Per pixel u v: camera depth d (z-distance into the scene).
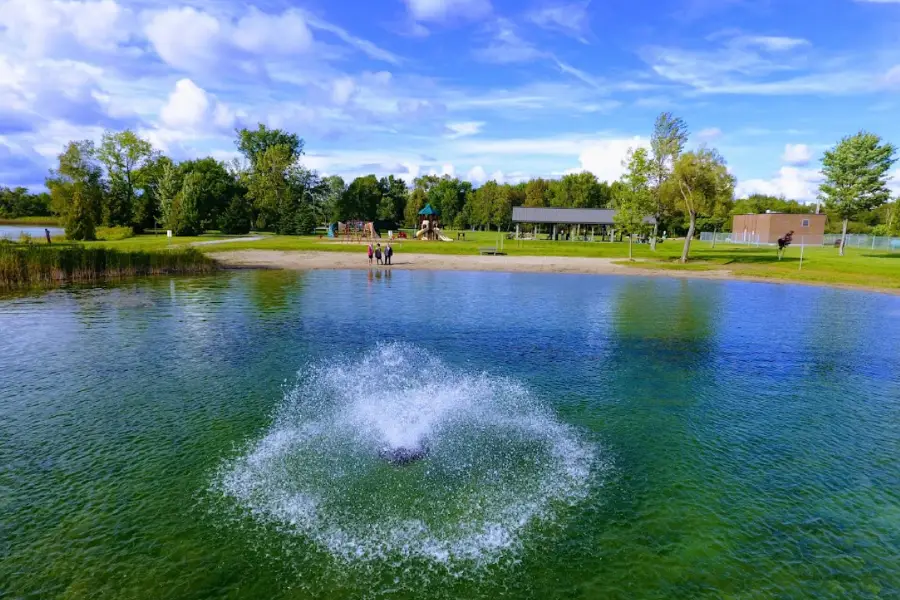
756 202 110.06
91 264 29.97
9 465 7.68
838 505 6.94
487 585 5.39
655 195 52.41
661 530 6.37
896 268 37.25
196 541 6.02
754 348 15.02
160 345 14.70
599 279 31.92
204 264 35.00
